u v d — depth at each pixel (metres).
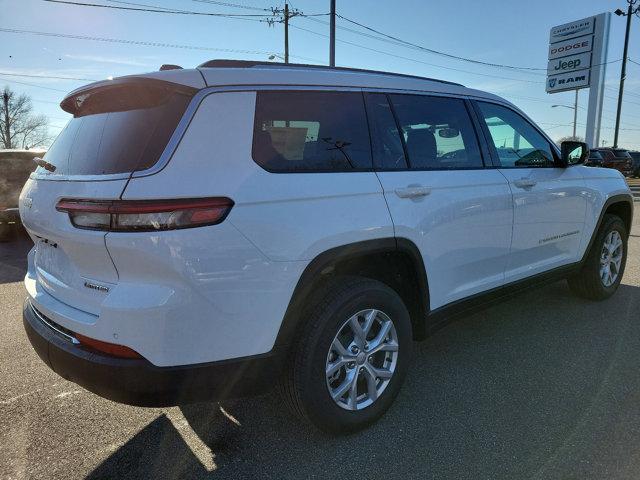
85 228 2.18
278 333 2.38
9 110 56.00
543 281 4.12
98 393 2.26
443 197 3.08
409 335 2.97
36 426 2.89
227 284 2.19
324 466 2.50
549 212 3.98
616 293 5.24
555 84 24.36
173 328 2.11
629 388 3.20
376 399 2.81
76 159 2.48
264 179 2.31
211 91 2.31
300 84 2.63
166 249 2.06
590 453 2.54
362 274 2.94
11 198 9.58
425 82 3.34
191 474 2.47
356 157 2.75
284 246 2.32
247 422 2.92
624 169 26.58
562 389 3.21
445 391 3.22
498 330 4.25
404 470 2.46
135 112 2.39
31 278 3.00
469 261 3.33
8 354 3.90
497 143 3.69
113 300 2.12
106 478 2.45
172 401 2.21
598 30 22.22
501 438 2.70
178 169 2.13
